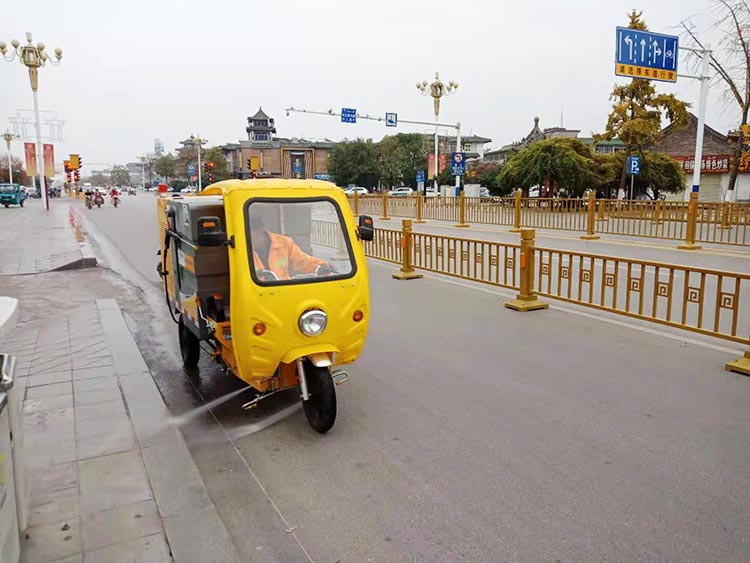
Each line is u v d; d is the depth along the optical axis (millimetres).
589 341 6516
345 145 59750
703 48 19688
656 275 6434
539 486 3539
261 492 3555
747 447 3982
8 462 2482
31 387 5168
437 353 6184
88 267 12398
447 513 3281
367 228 4699
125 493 3449
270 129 75250
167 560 2861
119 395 4969
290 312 4078
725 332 6840
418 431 4344
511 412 4641
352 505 3389
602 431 4266
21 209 36281
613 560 2859
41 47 33719
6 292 9648
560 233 17922
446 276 10945
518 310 8000
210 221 4000
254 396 5109
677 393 4953
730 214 14258
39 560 2820
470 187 41375
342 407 4816
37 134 35000
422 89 37250
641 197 36188
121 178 140125
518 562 2850
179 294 5602
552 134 62469
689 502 3340
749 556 2873
